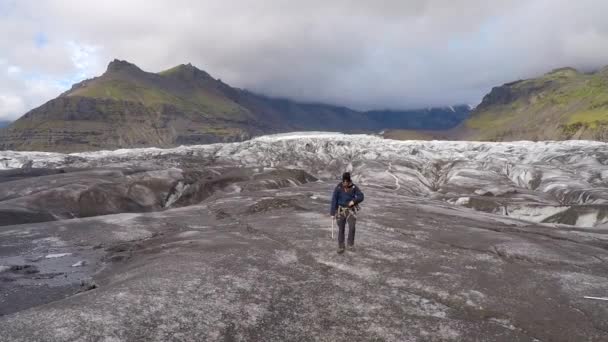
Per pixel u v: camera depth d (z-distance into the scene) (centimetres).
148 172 4644
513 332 994
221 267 1367
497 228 2162
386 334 974
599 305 1137
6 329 870
